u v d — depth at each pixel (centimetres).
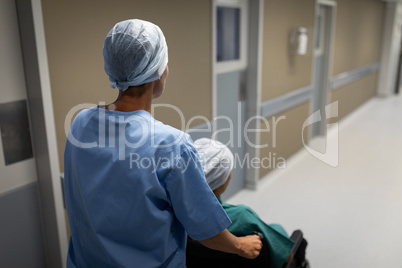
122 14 176
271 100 327
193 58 229
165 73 96
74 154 93
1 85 141
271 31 309
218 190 128
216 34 253
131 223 88
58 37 150
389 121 555
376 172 357
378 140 462
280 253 123
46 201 164
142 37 85
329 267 213
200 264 128
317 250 229
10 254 158
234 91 288
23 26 142
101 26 167
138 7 183
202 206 90
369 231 251
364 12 580
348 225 260
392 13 696
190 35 222
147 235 89
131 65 85
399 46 766
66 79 157
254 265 123
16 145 151
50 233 169
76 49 158
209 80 248
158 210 88
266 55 307
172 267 97
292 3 338
